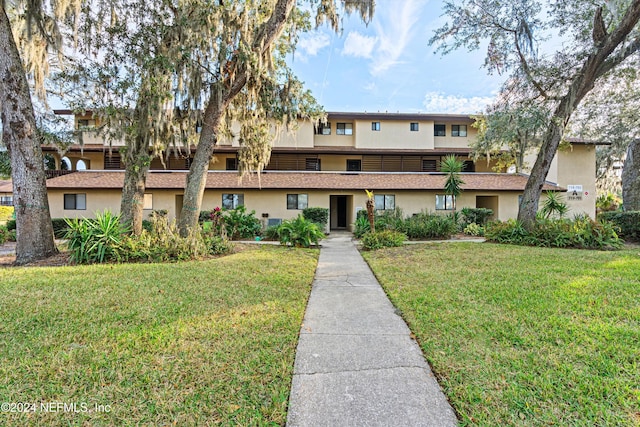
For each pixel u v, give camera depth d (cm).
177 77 915
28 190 789
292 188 1794
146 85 861
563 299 471
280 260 855
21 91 777
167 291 527
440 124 2242
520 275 633
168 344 334
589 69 1077
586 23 1105
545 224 1158
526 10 1098
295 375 282
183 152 2006
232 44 960
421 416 228
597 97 1363
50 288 530
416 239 1380
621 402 235
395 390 259
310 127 2122
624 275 611
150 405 237
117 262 793
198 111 1013
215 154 2064
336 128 2231
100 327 376
